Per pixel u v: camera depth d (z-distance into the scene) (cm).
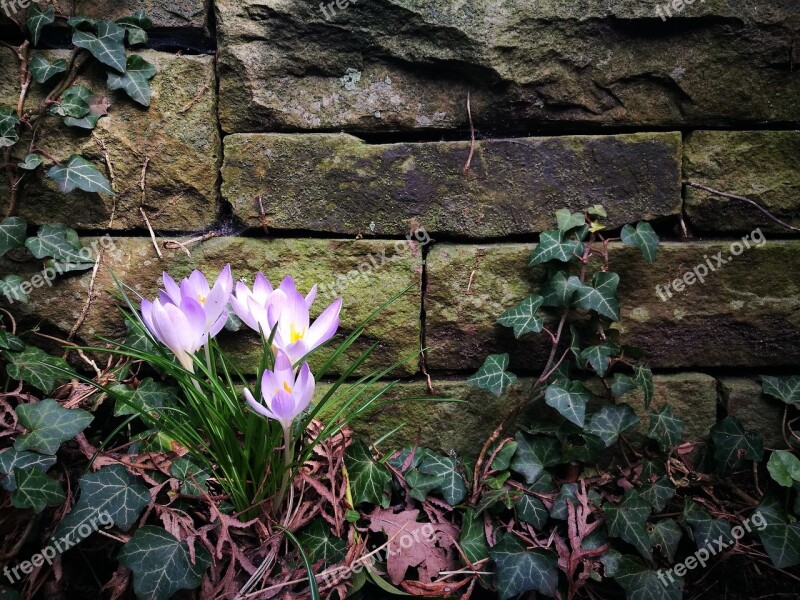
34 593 53
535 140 64
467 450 67
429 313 66
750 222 65
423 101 64
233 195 64
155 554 52
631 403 67
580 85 64
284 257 65
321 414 65
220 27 62
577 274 66
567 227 63
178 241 65
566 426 65
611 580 60
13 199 63
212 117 64
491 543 60
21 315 65
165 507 55
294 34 62
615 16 62
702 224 66
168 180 64
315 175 64
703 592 61
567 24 62
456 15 62
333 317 51
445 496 62
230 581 53
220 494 59
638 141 64
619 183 65
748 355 67
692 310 66
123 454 59
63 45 64
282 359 46
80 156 63
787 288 66
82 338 65
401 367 66
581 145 64
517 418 67
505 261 65
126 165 64
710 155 65
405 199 65
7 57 62
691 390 67
